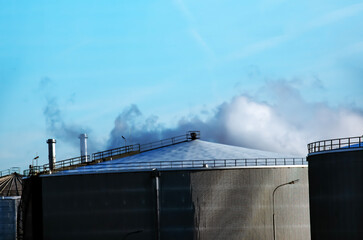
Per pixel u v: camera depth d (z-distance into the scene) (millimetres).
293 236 74625
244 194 73125
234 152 78688
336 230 59000
